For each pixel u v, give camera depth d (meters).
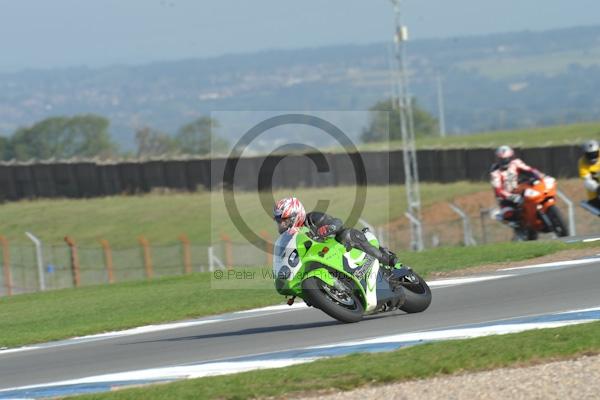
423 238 112.81
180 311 48.34
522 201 66.62
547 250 54.91
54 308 59.47
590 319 31.91
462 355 27.48
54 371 34.59
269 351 32.88
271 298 49.22
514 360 26.75
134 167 183.75
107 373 32.53
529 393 23.94
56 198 188.12
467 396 24.17
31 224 174.62
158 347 37.44
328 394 25.67
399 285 36.84
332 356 30.16
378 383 26.17
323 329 36.28
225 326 41.62
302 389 26.02
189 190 180.50
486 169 158.38
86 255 121.81
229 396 25.95
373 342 31.70
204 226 157.62
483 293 41.66
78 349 39.59
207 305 49.81
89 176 186.50
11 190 190.75
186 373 30.33
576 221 105.62
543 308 36.00
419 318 36.31
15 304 67.44
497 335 30.12
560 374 25.11
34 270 108.69
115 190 185.12
